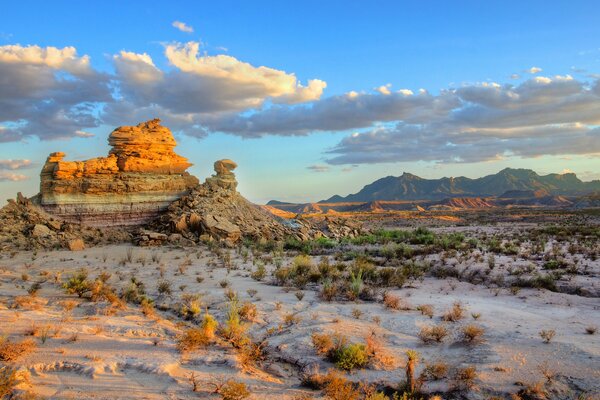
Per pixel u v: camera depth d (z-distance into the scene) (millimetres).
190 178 52250
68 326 12766
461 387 9188
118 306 16422
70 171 44688
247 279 23438
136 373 9695
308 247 37656
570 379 9359
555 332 12961
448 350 11719
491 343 11922
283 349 11938
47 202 44219
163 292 19766
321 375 10070
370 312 15852
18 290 19484
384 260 29984
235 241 42031
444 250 33531
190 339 11625
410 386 9055
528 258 28438
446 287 21000
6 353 9906
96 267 27641
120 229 46031
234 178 54562
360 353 10602
